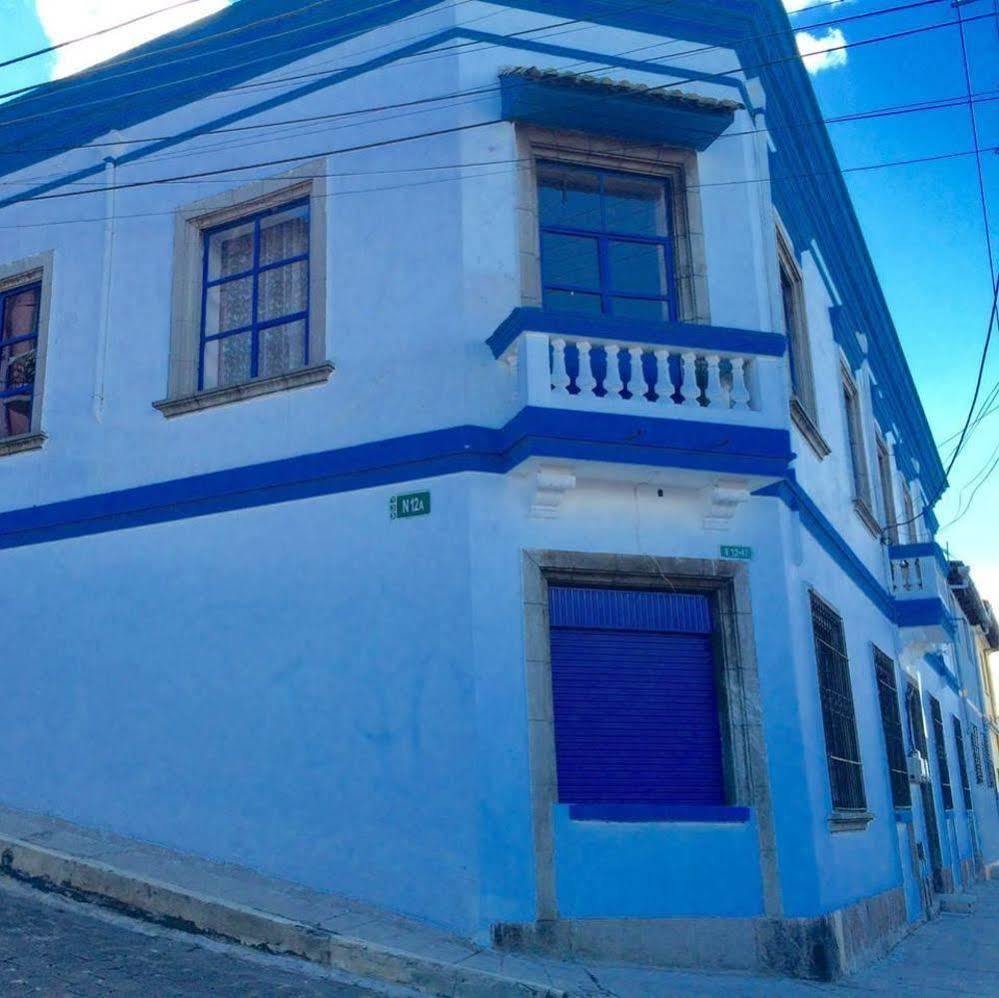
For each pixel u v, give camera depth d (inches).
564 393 370.3
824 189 552.1
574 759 372.2
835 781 427.2
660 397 382.3
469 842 347.3
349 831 367.6
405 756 364.8
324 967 307.0
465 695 358.9
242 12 453.1
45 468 461.4
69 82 485.4
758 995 325.7
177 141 465.7
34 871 353.1
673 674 388.8
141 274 461.7
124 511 437.4
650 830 361.4
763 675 387.5
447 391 388.2
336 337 412.8
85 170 483.8
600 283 417.1
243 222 455.2
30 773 432.1
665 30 436.8
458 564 370.6
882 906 467.2
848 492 560.4
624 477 383.2
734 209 430.0
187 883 352.5
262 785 386.3
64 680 434.6
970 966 432.5
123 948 303.1
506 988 295.0
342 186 425.4
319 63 440.8
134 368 452.1
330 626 388.2
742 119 439.8
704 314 414.0
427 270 402.0
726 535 398.6
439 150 410.9
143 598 426.0
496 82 415.2
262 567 405.7
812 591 434.6
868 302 663.1
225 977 288.0
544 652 369.4
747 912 362.6
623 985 320.5
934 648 773.3
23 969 274.4
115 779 413.7
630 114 410.6
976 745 1050.7
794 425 454.0
